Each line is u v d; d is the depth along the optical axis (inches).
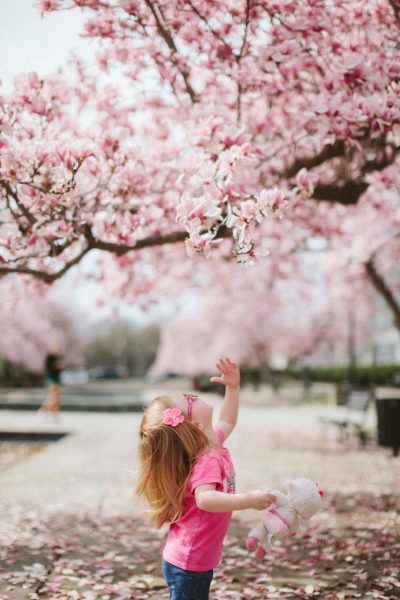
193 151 176.6
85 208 186.9
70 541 206.1
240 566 178.5
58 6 182.2
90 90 218.2
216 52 197.0
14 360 1445.6
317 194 222.1
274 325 1256.8
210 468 108.0
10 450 490.0
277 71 179.5
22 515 243.9
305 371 1165.7
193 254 140.9
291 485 113.9
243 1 190.1
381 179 216.4
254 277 577.0
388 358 1961.1
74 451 427.8
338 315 1304.1
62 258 213.9
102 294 345.1
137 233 187.0
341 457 396.5
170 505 110.1
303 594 153.9
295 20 179.2
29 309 1370.6
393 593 153.7
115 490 294.4
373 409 773.9
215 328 1355.8
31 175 160.9
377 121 167.6
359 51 187.5
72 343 2080.5
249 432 547.5
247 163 156.9
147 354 3718.0
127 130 175.0
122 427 585.9
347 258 446.0
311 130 211.2
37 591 158.2
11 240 178.7
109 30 190.5
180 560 106.0
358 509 248.5
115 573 174.1
